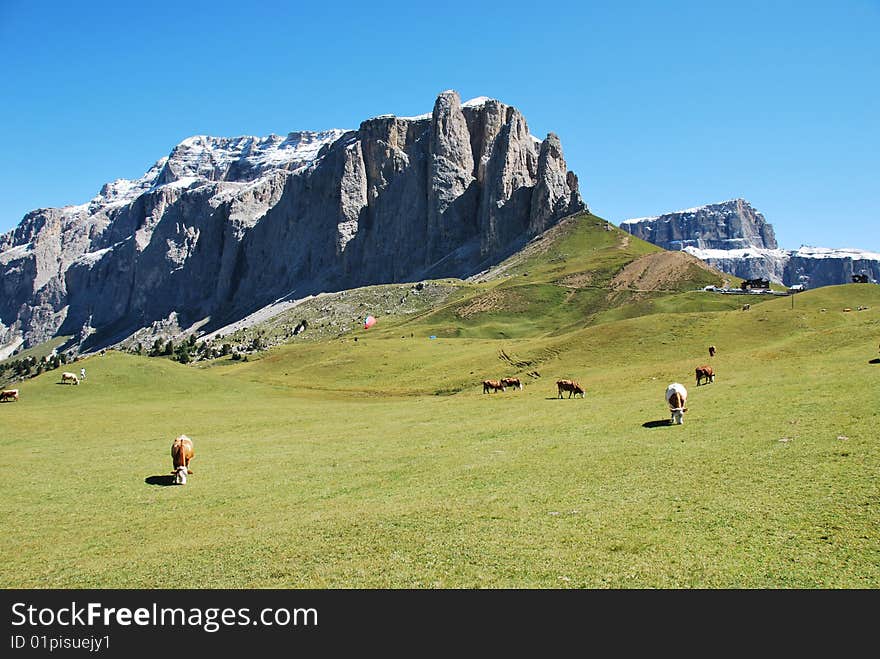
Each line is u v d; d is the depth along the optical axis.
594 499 26.31
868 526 20.72
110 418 65.94
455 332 186.25
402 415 59.75
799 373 51.91
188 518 28.66
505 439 41.81
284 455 42.78
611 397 56.19
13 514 30.52
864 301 119.06
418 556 21.47
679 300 165.12
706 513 23.39
